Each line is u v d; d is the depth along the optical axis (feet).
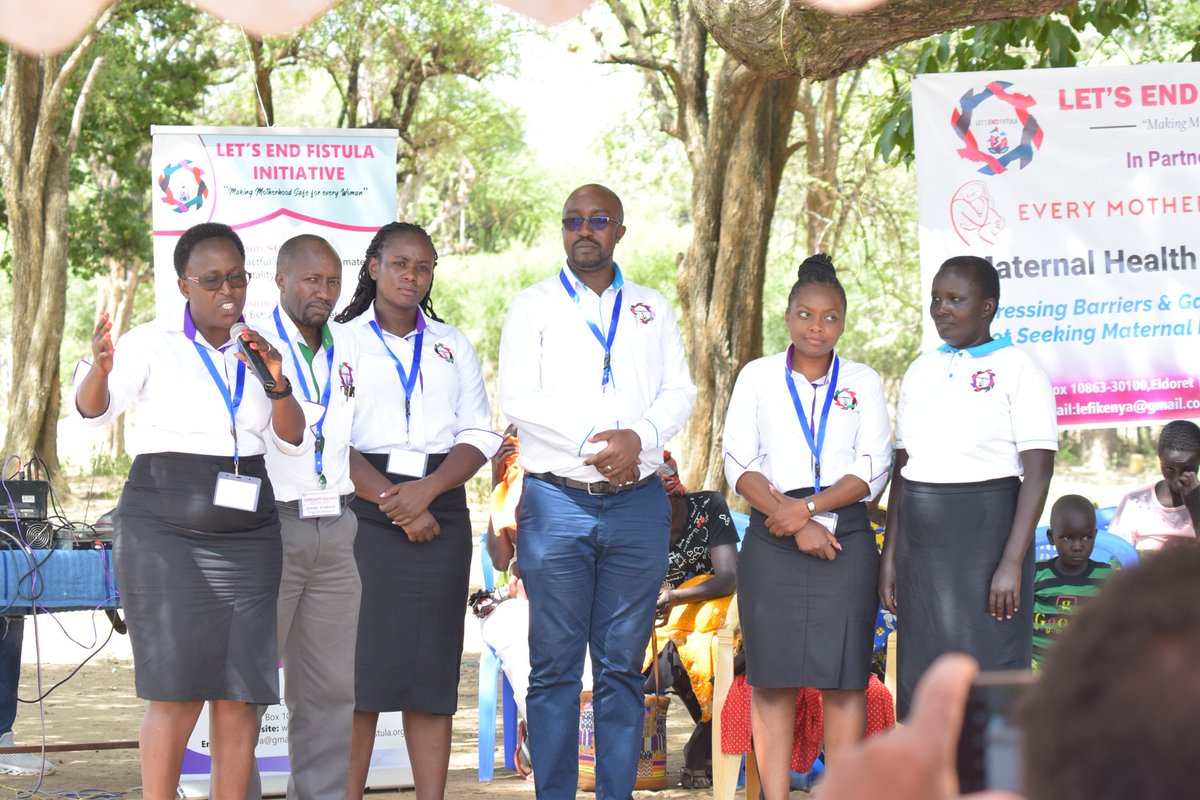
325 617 14.74
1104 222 17.25
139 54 73.87
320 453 14.60
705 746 19.06
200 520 12.78
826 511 15.05
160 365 13.01
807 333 15.28
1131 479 94.89
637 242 98.32
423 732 15.69
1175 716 1.70
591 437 15.11
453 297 98.02
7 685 20.61
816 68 14.35
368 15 67.56
